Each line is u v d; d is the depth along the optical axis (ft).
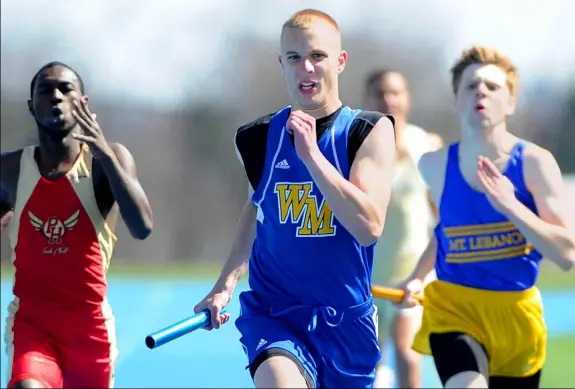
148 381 87.30
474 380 46.88
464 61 50.83
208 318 47.83
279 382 42.73
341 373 46.65
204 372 90.99
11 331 51.57
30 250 51.42
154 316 125.49
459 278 49.80
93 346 51.83
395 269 69.00
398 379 68.08
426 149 70.18
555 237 46.75
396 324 68.13
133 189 50.96
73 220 51.42
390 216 68.95
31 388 48.24
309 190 45.29
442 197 50.67
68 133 51.70
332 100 45.70
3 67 228.84
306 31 45.09
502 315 49.24
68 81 51.62
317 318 45.93
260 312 46.75
